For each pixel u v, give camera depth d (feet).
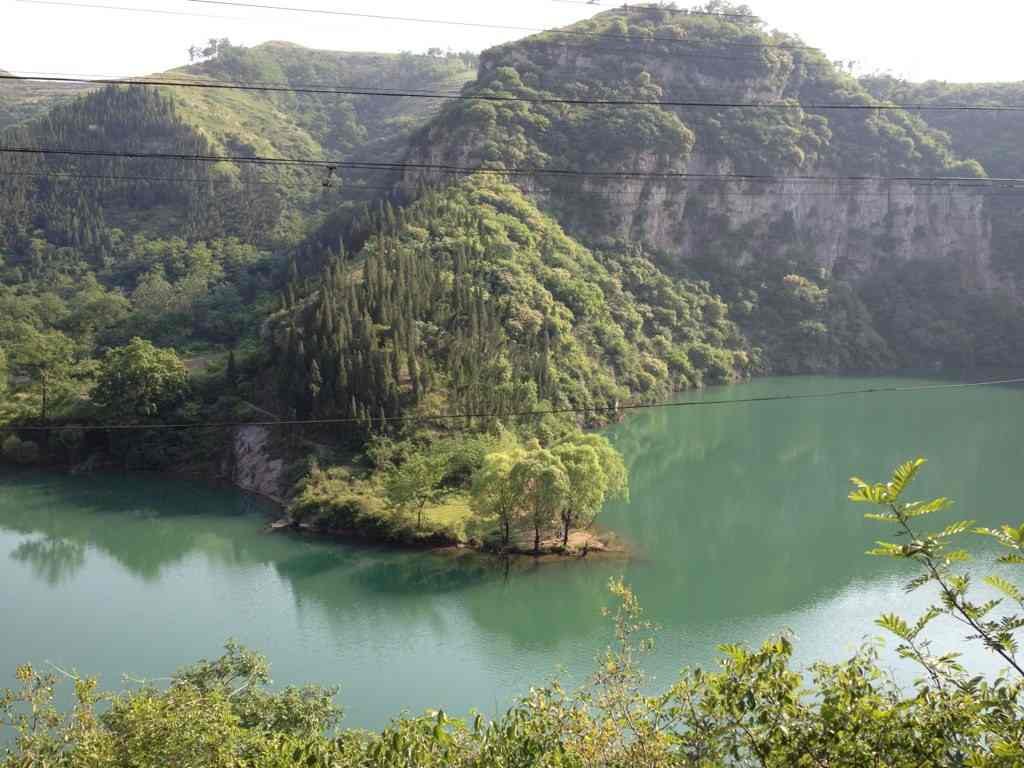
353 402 287.07
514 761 51.16
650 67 639.76
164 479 316.81
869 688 44.45
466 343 328.49
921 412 426.51
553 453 238.48
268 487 295.28
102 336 439.22
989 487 292.40
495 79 590.14
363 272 369.09
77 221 566.77
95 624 187.83
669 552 237.45
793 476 319.88
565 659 170.19
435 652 174.19
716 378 529.86
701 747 46.88
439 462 253.24
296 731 100.58
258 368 358.23
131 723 71.97
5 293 485.97
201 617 192.34
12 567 226.17
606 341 453.58
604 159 566.36
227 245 562.66
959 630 169.58
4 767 71.61
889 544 39.27
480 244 425.69
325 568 224.53
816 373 587.27
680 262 608.19
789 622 185.68
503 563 226.79
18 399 354.13
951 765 39.24
